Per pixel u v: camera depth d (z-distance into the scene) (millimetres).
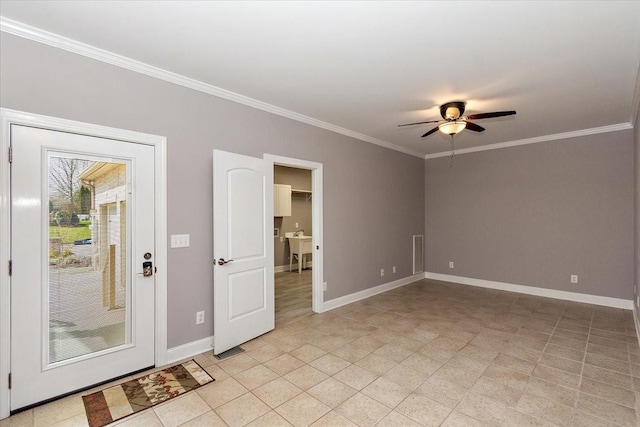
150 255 2662
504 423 1993
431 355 2926
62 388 2244
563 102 3467
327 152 4297
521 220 5207
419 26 2100
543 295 4996
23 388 2098
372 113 3857
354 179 4738
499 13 1955
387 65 2650
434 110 3750
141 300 2613
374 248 5121
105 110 2426
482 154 5613
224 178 3016
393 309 4316
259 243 3385
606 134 4453
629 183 4297
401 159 5727
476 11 1938
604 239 4488
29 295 2123
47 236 2201
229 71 2750
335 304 4418
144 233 2631
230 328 3043
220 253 2967
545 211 4977
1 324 2021
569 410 2123
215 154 2943
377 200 5176
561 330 3535
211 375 2566
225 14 1966
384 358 2865
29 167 2123
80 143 2324
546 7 1893
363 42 2297
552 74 2793
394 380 2494
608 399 2242
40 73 2154
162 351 2721
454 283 5910
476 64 2627
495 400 2232
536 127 4453
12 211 2062
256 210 3350
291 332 3492
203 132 3002
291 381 2479
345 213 4586
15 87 2068
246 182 3234
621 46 2320
